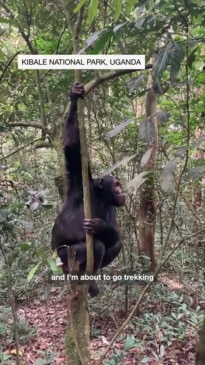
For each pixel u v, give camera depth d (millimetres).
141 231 7762
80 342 3715
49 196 9047
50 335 6773
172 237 8242
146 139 2627
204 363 1829
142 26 2932
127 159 2592
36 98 6305
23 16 5133
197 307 6648
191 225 8109
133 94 5844
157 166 6465
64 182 4195
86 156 2992
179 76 4855
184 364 5668
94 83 4090
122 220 7160
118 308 7027
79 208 4086
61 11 5082
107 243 4219
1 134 8406
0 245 3756
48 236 8031
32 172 10117
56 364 5785
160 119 2686
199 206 7660
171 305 7145
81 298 3598
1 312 7184
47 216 8867
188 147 2396
